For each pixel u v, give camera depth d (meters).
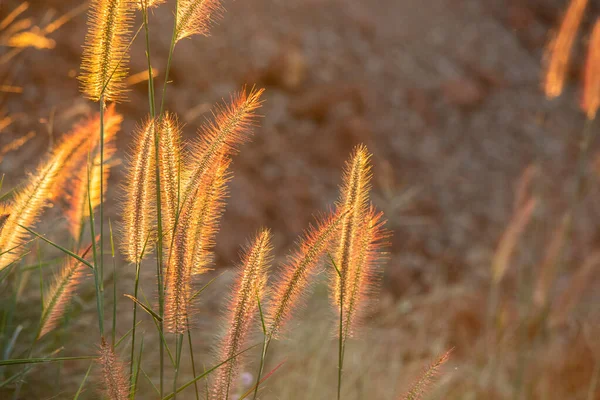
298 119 9.32
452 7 13.57
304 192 8.38
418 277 7.86
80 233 2.25
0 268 1.88
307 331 4.32
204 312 3.88
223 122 1.61
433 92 11.30
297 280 1.67
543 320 4.61
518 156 10.84
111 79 1.64
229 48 9.38
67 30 7.75
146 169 1.60
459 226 9.03
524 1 14.73
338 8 11.65
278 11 10.70
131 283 3.54
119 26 1.60
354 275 1.74
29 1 7.84
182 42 8.79
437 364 1.80
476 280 7.93
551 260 4.56
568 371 5.31
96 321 3.18
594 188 9.97
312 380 3.98
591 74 4.04
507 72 12.69
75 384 2.78
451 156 10.27
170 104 8.02
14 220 1.84
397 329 5.28
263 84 9.46
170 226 1.61
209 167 1.60
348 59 10.84
